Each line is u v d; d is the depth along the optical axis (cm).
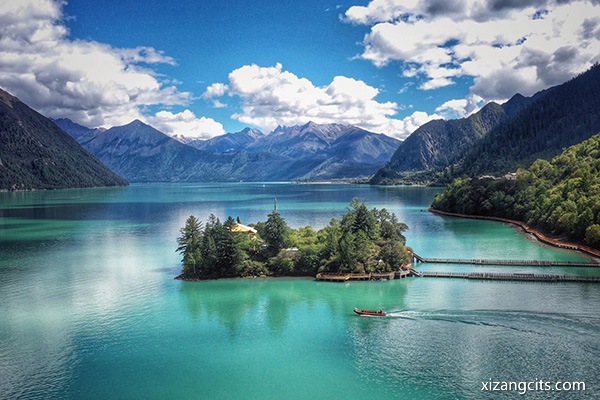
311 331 8862
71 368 7531
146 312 10125
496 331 8519
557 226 17638
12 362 7744
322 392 6688
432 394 6512
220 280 12681
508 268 13362
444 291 11156
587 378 6762
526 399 6281
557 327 8625
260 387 6869
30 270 14062
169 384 7006
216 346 8288
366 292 11250
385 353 7806
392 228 15150
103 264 14850
